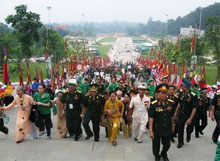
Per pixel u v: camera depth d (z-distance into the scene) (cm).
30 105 902
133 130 1119
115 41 19212
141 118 923
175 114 866
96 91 883
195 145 898
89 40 19125
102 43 17338
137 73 3800
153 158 758
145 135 1037
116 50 12862
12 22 3966
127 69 4156
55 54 4094
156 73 2459
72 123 920
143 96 934
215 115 923
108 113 875
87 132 923
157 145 727
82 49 5725
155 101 723
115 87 1444
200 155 796
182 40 3962
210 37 3275
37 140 890
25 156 752
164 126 713
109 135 908
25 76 4059
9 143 858
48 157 746
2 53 3997
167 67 2430
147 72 3544
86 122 891
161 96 713
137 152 804
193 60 2294
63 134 992
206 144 914
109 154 778
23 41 4047
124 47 14500
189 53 3603
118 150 812
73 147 823
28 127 900
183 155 794
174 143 917
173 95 884
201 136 1045
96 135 907
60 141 877
